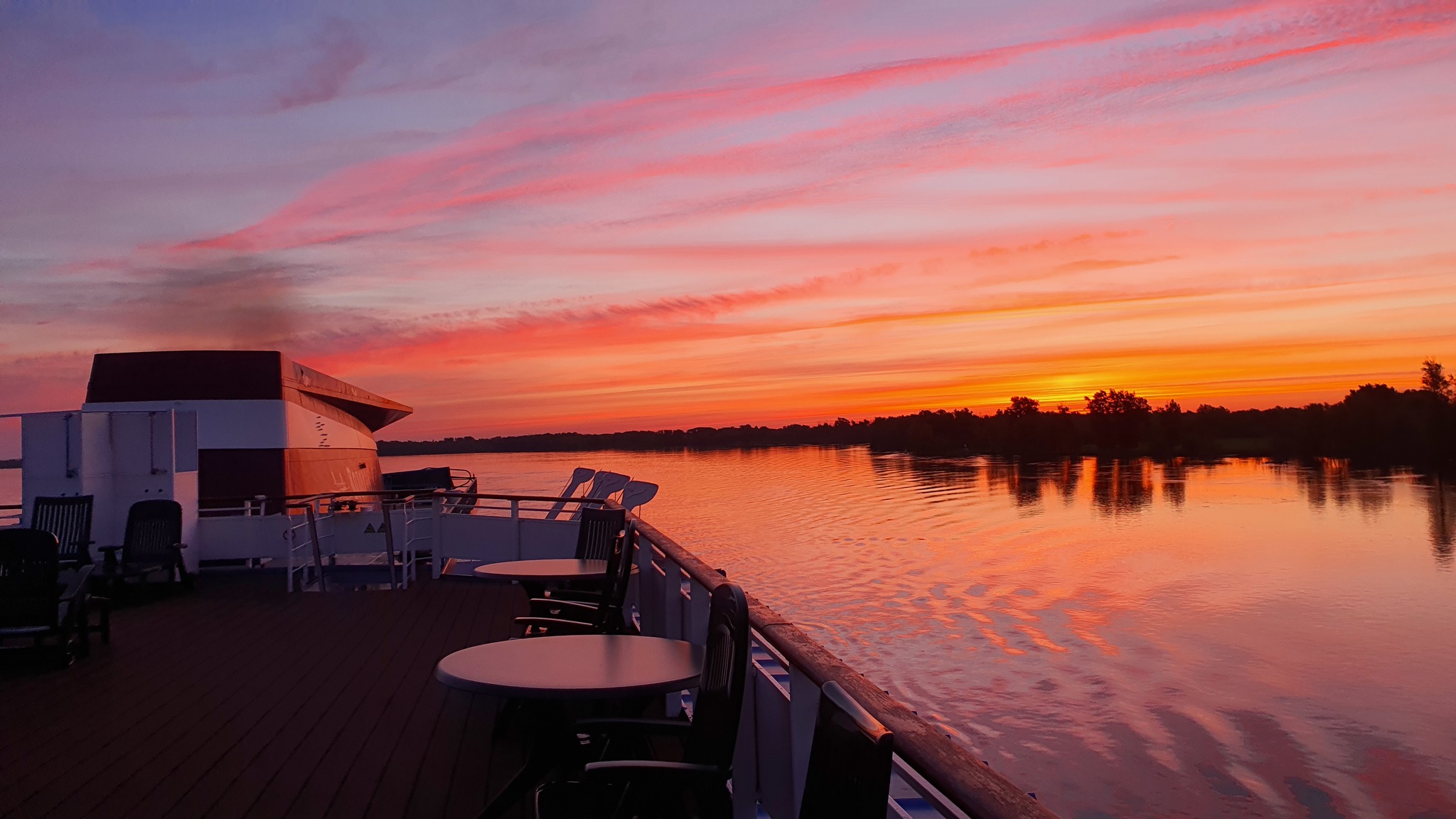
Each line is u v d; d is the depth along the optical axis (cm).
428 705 536
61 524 996
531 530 1142
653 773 219
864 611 9038
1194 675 7319
